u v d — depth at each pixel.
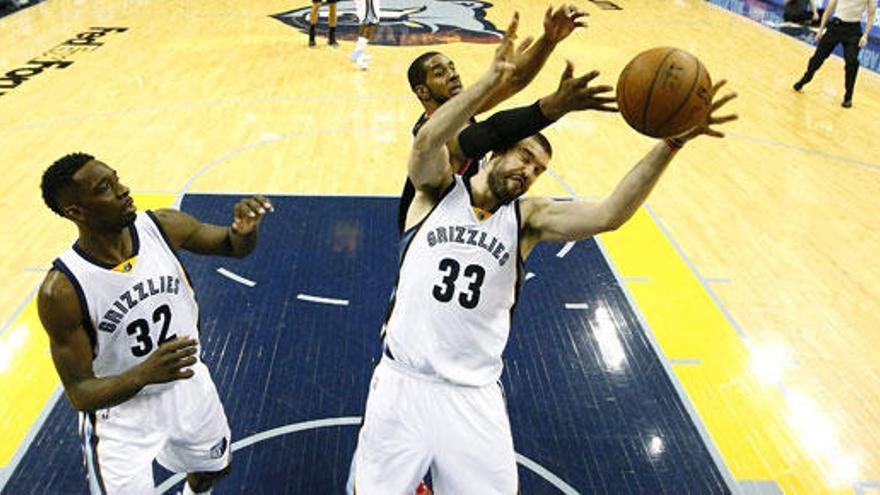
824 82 9.63
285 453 3.52
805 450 3.65
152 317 2.47
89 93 8.34
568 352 4.28
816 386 4.10
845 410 3.93
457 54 10.23
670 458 3.57
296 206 5.84
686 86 2.12
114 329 2.40
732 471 3.51
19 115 7.64
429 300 2.46
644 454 3.59
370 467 2.60
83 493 3.26
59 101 8.07
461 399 2.51
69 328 2.31
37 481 3.32
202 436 2.70
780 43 11.53
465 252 2.43
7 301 4.61
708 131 2.20
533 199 2.52
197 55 9.89
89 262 2.33
